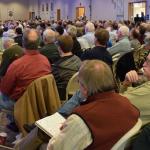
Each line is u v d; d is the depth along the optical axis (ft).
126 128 5.29
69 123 5.19
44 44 16.25
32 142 6.93
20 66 10.53
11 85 10.67
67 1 73.77
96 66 5.51
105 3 62.18
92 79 5.42
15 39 21.52
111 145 5.18
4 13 91.04
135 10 54.75
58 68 11.77
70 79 11.03
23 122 10.25
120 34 19.40
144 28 20.17
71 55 11.99
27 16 92.73
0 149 11.23
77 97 8.07
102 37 13.07
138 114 5.65
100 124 5.14
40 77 10.21
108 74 5.51
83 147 5.09
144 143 5.41
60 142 5.22
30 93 10.18
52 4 79.82
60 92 11.64
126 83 7.39
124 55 14.43
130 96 6.26
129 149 5.63
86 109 5.24
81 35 25.96
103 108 5.28
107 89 5.46
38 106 10.27
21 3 92.02
